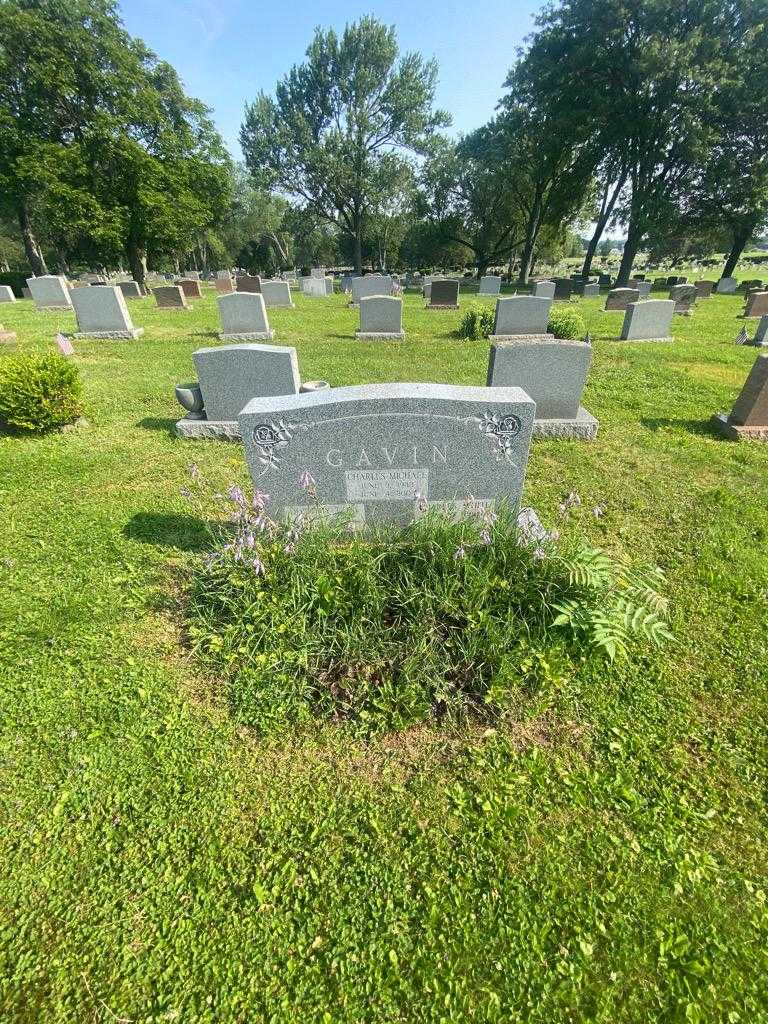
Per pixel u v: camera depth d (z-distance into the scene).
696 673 3.02
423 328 15.32
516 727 2.73
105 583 3.73
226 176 35.16
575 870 2.13
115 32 28.83
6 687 2.88
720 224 30.38
